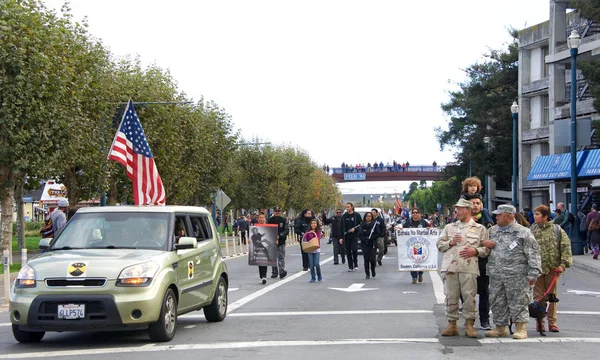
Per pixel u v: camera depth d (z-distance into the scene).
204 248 12.11
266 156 73.56
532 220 34.81
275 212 21.95
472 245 10.40
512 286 10.22
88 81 28.77
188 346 9.93
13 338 11.02
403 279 21.09
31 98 24.98
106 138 32.94
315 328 11.55
